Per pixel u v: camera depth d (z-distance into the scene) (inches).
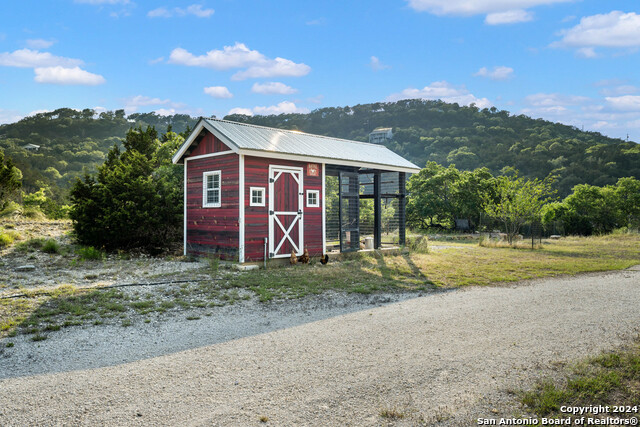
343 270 468.8
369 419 142.3
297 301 319.9
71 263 460.1
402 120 6702.8
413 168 700.7
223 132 487.5
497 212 984.3
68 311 274.2
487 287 391.9
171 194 577.6
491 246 844.6
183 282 375.9
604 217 1536.7
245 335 234.8
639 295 350.3
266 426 136.9
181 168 650.8
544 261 584.7
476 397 159.2
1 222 708.7
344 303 315.3
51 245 523.5
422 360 197.0
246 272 440.5
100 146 5462.6
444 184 1409.9
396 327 252.1
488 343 222.4
